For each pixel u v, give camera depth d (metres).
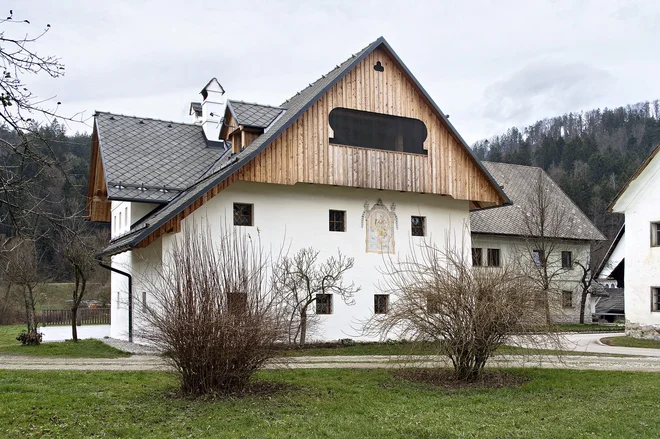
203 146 28.33
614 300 45.50
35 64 7.38
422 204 27.14
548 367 16.44
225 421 10.47
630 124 105.25
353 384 13.94
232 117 26.47
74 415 10.68
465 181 27.05
